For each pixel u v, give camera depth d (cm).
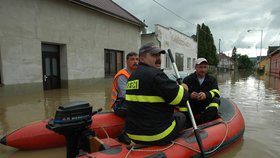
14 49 786
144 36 1666
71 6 1008
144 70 243
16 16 790
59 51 1009
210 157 314
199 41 3459
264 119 536
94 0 1260
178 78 343
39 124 357
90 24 1116
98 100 741
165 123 255
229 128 359
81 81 1080
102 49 1202
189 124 390
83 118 265
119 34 1327
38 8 865
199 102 402
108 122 377
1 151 346
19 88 807
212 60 3816
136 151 244
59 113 254
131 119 255
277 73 2656
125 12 1514
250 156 335
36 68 863
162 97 241
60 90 960
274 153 346
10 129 435
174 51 1922
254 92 1031
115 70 1344
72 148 271
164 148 256
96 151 262
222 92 1031
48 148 354
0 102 684
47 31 904
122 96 382
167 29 1764
